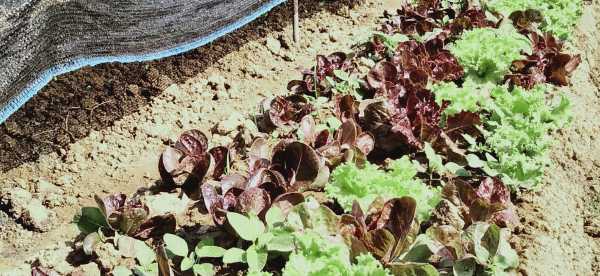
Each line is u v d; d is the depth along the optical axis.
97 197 1.85
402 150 2.19
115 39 2.12
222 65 2.52
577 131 2.41
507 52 2.46
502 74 2.45
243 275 1.81
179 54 2.55
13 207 2.00
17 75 1.93
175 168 2.01
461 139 2.23
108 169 2.13
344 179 1.95
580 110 2.49
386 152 2.19
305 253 1.74
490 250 1.82
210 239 1.83
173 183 2.04
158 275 1.76
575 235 2.06
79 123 2.26
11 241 1.94
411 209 1.79
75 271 1.82
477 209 1.92
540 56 2.52
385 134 2.17
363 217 1.81
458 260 1.79
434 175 2.12
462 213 1.96
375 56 2.58
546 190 2.13
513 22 2.77
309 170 1.98
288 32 2.71
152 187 2.07
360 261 1.72
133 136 2.23
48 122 2.25
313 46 2.66
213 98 2.39
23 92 1.96
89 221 1.89
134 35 2.15
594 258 2.03
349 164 1.96
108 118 2.28
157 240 1.91
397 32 2.69
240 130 2.21
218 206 1.89
